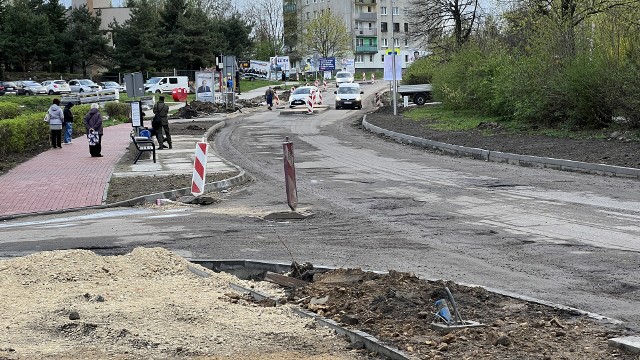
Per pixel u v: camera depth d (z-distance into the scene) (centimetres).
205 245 1247
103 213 1675
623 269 970
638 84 2669
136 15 9169
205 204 1775
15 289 906
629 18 2884
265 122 4756
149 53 9100
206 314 790
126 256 1048
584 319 736
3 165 2536
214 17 11031
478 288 832
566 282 916
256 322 762
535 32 3488
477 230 1290
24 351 684
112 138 3634
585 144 2531
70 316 779
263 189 2005
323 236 1293
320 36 11938
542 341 663
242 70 10662
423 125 3806
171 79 8162
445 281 873
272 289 909
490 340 662
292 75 12481
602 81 2820
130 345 698
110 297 868
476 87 4116
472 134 3183
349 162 2581
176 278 969
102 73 9519
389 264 1051
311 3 13838
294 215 1508
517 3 3884
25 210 1723
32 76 8969
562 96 2994
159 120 3098
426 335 685
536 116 3228
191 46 9175
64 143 3369
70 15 9681
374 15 13150
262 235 1323
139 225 1476
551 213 1434
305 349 677
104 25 10575
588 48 3081
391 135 3475
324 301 812
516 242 1175
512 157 2378
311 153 2945
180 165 2530
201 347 688
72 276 960
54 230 1454
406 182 2002
